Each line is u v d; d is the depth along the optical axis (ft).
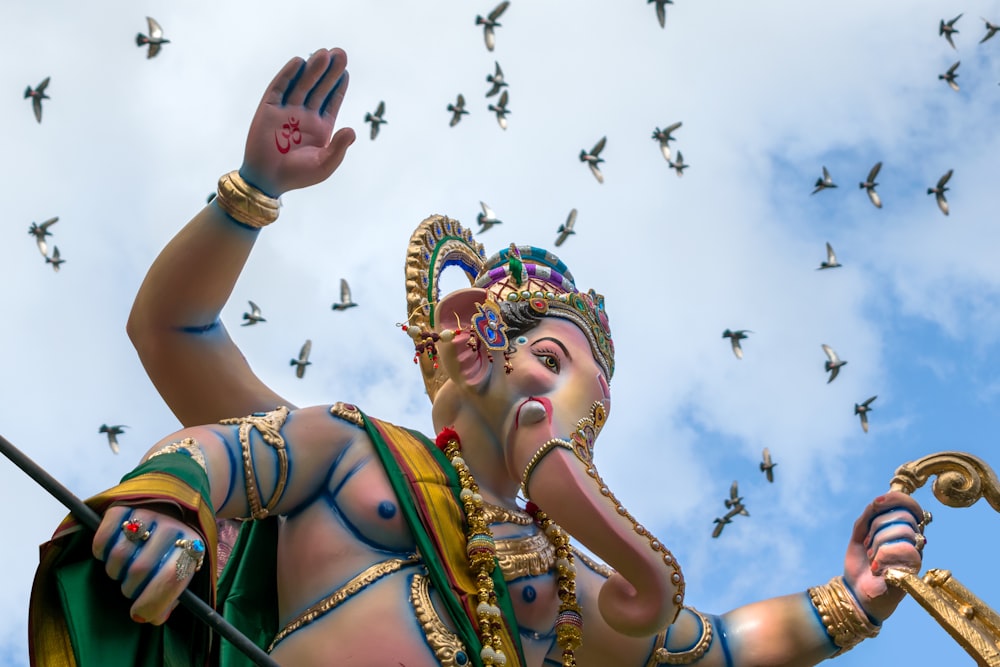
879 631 24.99
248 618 22.54
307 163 23.81
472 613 22.24
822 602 25.17
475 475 24.11
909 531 24.71
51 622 19.45
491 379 24.26
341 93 24.59
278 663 20.24
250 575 22.80
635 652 24.86
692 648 25.05
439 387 25.22
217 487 21.83
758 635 25.22
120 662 19.35
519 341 24.81
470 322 24.72
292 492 22.72
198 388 23.82
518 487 24.50
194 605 19.39
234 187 23.49
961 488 24.75
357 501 22.70
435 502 22.99
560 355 24.71
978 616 23.39
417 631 21.77
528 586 23.29
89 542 19.75
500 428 24.13
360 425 23.50
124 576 19.27
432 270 25.67
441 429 24.63
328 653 21.59
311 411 23.34
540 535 23.95
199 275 23.47
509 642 22.45
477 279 26.02
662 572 22.74
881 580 24.59
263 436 22.59
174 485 20.17
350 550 22.48
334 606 21.94
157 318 23.65
